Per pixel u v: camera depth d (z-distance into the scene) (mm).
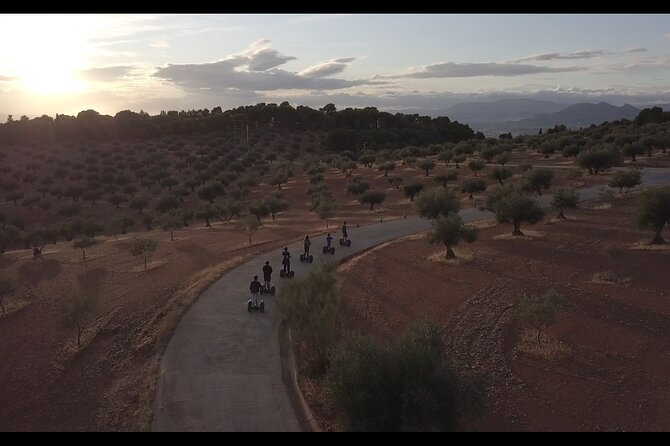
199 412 14180
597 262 28047
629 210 40312
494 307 22812
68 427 15727
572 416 14852
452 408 11359
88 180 91750
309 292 18281
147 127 152875
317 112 183375
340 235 39781
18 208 78812
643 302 22062
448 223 30375
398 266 30250
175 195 77562
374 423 11133
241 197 76188
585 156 60812
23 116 159500
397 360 12016
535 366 17672
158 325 21578
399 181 72438
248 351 18016
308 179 88750
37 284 33344
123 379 17859
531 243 32688
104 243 45781
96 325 24031
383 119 168875
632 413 14867
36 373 20312
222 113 183000
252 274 28094
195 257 34938
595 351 18406
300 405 14539
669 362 17312
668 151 76875
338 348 14125
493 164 79750
